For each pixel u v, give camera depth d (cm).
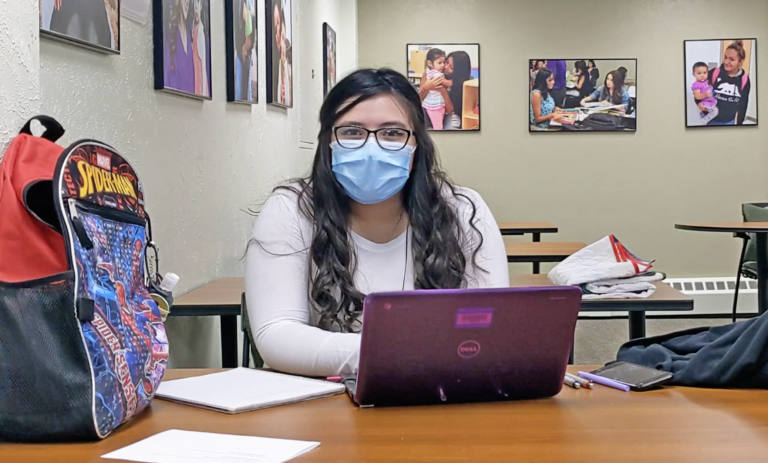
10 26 120
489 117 570
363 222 159
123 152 194
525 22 564
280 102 374
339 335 133
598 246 279
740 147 560
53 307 92
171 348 237
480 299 104
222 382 124
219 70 282
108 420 94
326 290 149
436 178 162
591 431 96
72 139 166
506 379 110
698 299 559
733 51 554
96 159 106
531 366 110
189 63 241
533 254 364
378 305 101
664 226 568
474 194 173
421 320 103
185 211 245
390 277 158
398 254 159
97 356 94
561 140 568
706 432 94
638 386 117
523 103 568
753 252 472
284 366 135
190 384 122
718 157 561
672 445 89
